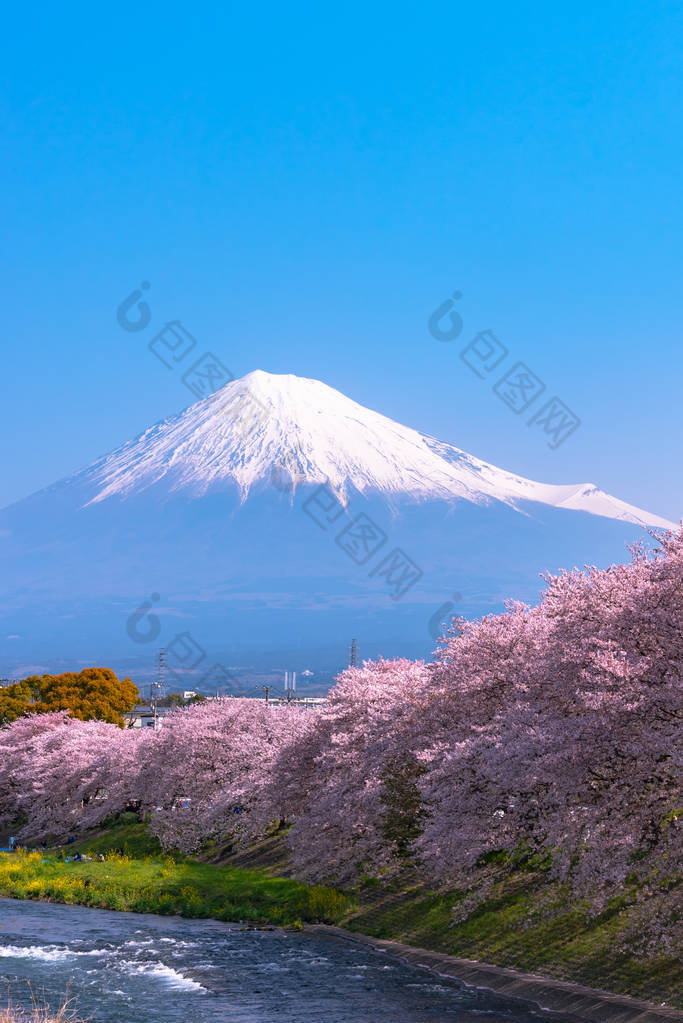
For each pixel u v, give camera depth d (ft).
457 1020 79.30
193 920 130.11
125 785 215.51
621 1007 76.33
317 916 124.36
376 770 117.91
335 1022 79.56
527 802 85.81
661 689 74.59
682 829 75.61
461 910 99.50
